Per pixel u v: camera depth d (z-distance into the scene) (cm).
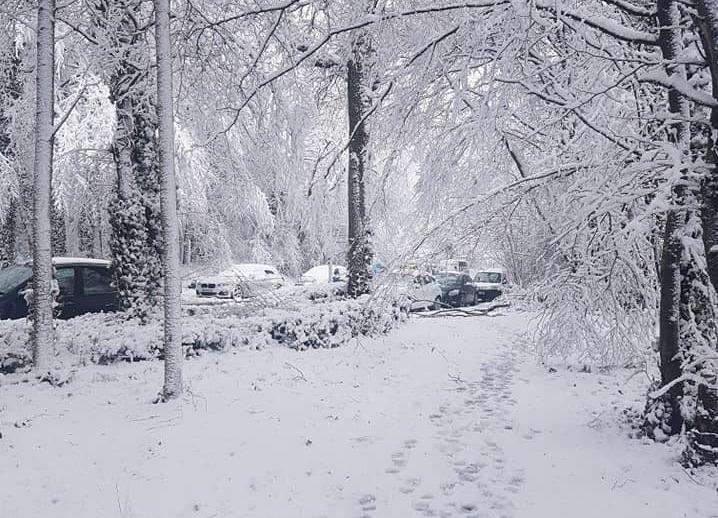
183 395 834
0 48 1462
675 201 627
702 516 483
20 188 2356
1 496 533
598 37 714
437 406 855
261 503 524
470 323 1773
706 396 573
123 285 1228
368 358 1163
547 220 809
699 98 552
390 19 775
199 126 1421
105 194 2295
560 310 820
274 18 841
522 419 785
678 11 639
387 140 937
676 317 652
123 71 1215
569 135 794
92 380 931
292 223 2044
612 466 598
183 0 1182
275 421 749
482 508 509
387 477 584
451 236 772
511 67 643
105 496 534
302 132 1528
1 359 963
